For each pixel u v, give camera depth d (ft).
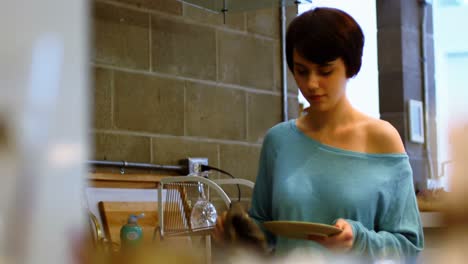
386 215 4.71
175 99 13.30
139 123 12.69
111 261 0.97
